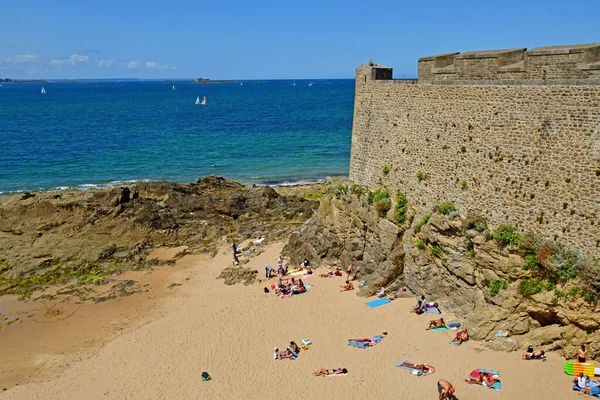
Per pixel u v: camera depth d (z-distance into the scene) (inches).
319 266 1378.0
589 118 765.3
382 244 1161.4
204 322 1170.0
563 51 869.2
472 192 956.6
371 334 1022.4
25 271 1530.5
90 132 4318.4
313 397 861.8
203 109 6776.6
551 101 812.6
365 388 863.1
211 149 3521.2
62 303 1348.4
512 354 866.1
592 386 764.0
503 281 895.1
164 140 3900.1
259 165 3036.4
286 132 4301.2
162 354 1056.8
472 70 1040.2
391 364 914.7
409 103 1101.1
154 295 1362.0
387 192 1179.3
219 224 1841.8
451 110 993.5
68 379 1005.8
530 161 850.1
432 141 1043.9
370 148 1242.0
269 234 1731.1
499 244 893.8
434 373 867.4
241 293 1306.6
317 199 2155.5
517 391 791.7
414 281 1099.3
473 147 949.8
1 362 1087.6
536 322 870.4
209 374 963.3
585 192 778.2
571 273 794.2
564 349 831.7
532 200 851.4
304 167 2984.7
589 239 778.8
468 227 950.4
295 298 1227.2
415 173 1095.0
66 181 2620.6
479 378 824.3
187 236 1776.6
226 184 2346.2
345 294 1212.5
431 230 1027.3
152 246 1723.7
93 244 1689.2
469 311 968.3
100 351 1099.3
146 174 2802.7
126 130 4471.0
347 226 1299.2
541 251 826.2
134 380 975.0
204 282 1419.8
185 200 1999.3
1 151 3378.4
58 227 1777.8
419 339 967.6
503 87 884.6
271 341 1055.0
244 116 5708.7
